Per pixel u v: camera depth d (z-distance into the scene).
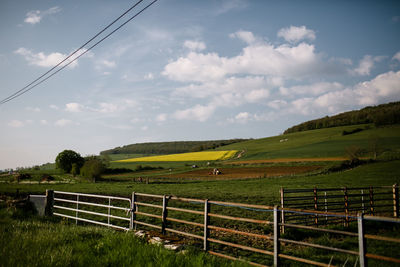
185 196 23.55
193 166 79.06
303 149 89.50
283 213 10.72
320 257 6.64
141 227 11.66
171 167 85.56
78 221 12.30
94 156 80.06
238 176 50.31
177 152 179.50
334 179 36.06
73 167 66.38
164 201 7.75
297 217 11.42
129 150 199.00
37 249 5.32
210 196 23.27
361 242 4.24
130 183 45.59
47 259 4.78
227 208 17.06
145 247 5.63
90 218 13.71
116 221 13.09
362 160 50.81
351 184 29.80
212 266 4.85
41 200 12.56
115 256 5.07
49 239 6.15
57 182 50.94
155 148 198.25
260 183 37.44
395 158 51.88
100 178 56.47
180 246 6.06
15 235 6.40
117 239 6.29
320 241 8.29
